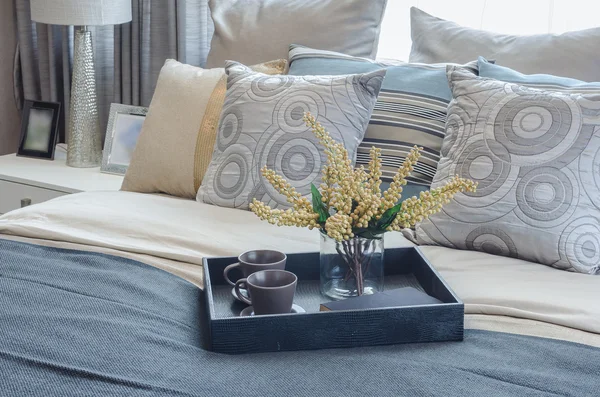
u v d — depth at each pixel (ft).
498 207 5.82
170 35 10.05
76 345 4.14
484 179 5.94
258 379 3.87
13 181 9.46
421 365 4.03
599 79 7.18
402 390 3.74
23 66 11.20
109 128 9.73
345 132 6.84
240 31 8.99
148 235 6.10
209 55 9.19
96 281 5.09
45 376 3.80
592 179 5.70
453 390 3.75
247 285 4.56
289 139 6.77
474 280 5.34
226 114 7.23
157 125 7.90
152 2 10.06
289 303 4.53
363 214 4.70
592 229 5.61
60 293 4.82
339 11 8.63
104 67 10.86
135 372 3.90
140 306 4.78
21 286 4.87
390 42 9.52
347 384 3.81
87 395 3.65
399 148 7.05
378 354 4.23
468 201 5.95
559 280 5.36
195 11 10.02
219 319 4.25
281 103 6.97
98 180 9.31
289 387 3.77
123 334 4.30
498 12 8.74
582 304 4.84
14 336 4.19
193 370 3.98
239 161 6.93
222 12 9.22
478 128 6.15
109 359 4.01
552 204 5.67
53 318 4.42
